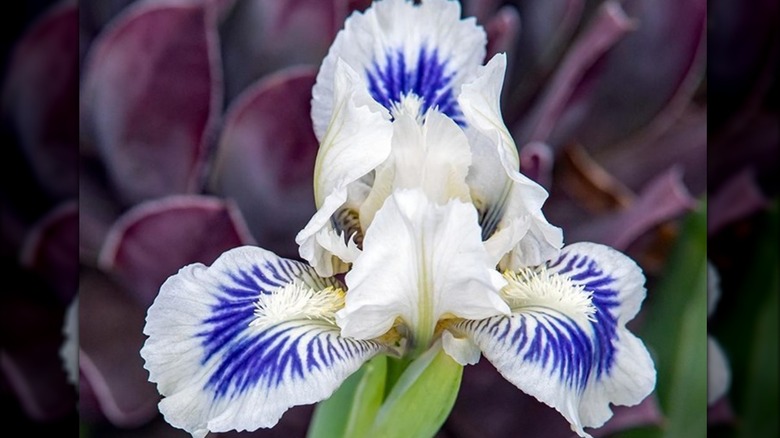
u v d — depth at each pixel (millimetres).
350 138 284
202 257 342
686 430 344
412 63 308
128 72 337
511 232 288
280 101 339
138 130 340
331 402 304
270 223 347
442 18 309
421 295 280
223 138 342
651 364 292
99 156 341
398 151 291
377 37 306
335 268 293
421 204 275
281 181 345
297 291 287
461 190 293
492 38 346
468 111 285
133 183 341
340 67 291
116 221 342
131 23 335
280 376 274
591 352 285
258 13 339
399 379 294
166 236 340
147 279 342
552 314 286
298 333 281
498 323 284
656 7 347
